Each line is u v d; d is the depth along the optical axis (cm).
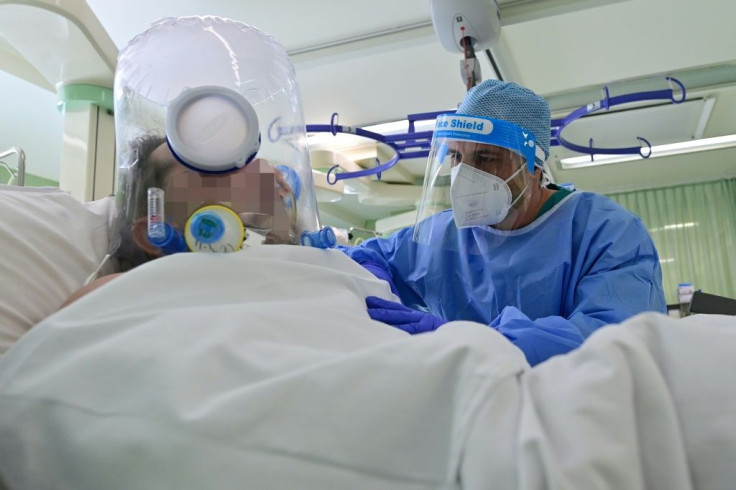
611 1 223
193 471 45
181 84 87
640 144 439
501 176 153
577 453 36
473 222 158
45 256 79
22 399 54
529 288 155
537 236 159
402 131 384
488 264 164
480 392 41
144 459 47
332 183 315
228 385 49
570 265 152
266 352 52
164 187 78
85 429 50
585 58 294
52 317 62
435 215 178
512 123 152
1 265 73
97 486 48
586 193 164
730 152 522
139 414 49
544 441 36
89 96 211
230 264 68
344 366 46
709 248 584
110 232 91
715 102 380
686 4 253
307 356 50
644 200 614
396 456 42
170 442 46
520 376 44
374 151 405
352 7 253
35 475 51
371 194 445
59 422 51
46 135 475
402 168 479
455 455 40
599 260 145
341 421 43
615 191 623
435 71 315
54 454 51
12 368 58
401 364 45
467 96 167
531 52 289
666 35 276
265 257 76
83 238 88
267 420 45
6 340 68
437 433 42
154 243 76
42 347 58
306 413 44
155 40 90
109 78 209
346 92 338
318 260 83
